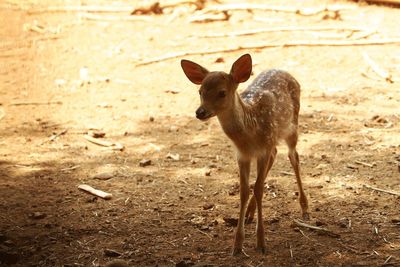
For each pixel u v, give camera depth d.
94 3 24.06
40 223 9.75
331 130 13.18
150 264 8.43
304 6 22.28
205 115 8.33
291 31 19.84
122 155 12.38
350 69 16.80
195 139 13.11
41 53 19.28
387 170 11.20
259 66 17.11
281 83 9.50
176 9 22.55
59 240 9.22
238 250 8.61
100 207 10.23
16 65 18.28
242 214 8.66
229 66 17.27
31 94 15.95
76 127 13.91
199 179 11.20
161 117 14.36
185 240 9.09
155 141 13.06
